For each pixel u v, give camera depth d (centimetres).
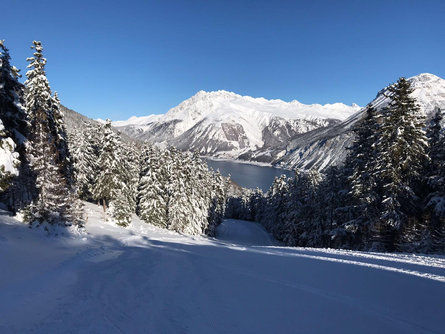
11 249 1241
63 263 1186
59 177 2212
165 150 4525
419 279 904
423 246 2050
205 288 857
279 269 1102
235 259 1329
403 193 2112
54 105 2845
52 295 784
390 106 2139
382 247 2189
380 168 2161
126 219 3356
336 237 2780
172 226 3878
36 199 2091
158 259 1329
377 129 2238
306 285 884
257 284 898
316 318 643
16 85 1922
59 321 612
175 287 865
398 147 2031
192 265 1186
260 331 580
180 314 659
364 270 1038
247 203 9350
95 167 4466
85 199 4816
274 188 5769
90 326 591
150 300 750
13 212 2306
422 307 691
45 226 1909
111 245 1895
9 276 905
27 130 2091
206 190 5041
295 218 4166
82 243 1891
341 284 882
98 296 780
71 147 4166
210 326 600
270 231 6350
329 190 3075
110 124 3597
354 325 608
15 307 677
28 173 2147
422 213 2242
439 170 2075
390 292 796
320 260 1277
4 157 1558
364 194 2303
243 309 695
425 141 2017
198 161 4906
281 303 734
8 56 1853
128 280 942
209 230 5109
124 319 629
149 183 4069
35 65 2491
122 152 4075
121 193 3497
